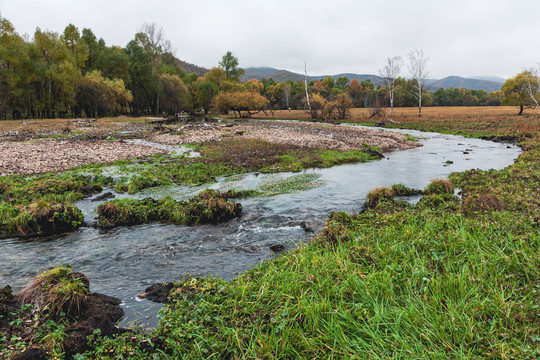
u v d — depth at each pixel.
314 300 5.31
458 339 4.14
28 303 5.34
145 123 56.91
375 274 5.85
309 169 20.25
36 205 10.35
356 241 7.70
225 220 11.17
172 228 10.51
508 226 7.74
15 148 25.70
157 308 5.80
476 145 30.14
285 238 9.34
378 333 4.45
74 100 70.56
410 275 5.82
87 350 4.51
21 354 4.11
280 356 4.25
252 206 12.69
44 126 45.47
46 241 9.48
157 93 83.81
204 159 22.73
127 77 78.69
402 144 31.05
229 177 18.16
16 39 57.62
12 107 61.56
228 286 5.98
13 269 7.62
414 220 8.91
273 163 21.78
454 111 92.19
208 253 8.41
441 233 7.70
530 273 5.49
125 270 7.52
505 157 23.08
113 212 11.09
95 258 8.23
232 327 4.84
